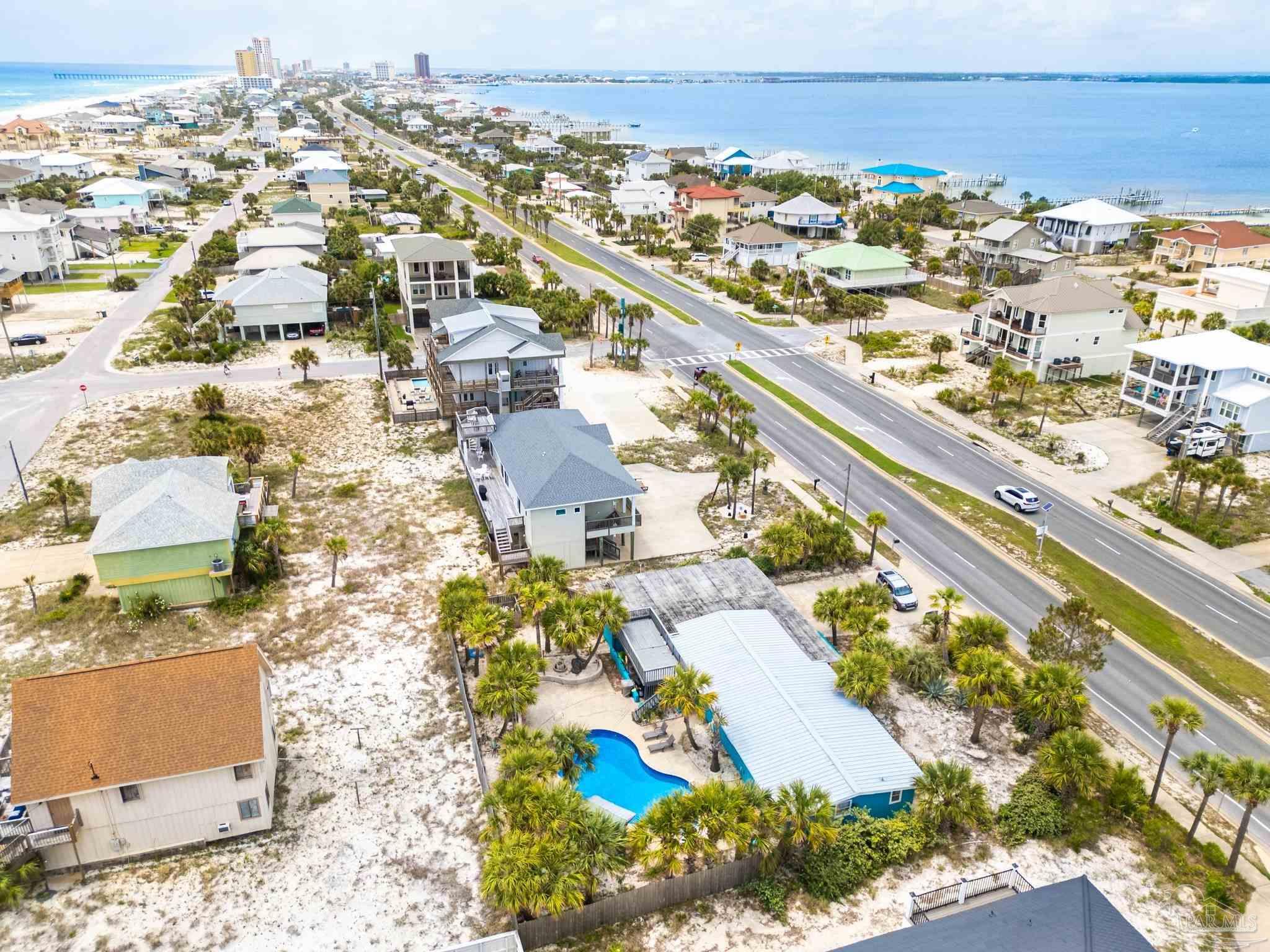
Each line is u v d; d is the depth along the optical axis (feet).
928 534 221.25
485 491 221.87
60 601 182.91
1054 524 227.40
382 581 195.62
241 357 340.18
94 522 214.90
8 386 301.84
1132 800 134.51
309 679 163.63
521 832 115.85
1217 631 184.55
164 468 201.05
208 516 184.44
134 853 125.70
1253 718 159.22
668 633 167.12
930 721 155.12
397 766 143.84
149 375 317.22
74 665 163.73
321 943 113.19
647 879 123.03
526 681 140.05
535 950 113.39
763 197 646.74
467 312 296.10
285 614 182.70
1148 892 122.31
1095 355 334.85
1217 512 229.86
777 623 171.12
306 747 147.13
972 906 118.21
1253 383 272.10
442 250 366.22
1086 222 553.64
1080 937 97.09
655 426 284.00
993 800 137.18
